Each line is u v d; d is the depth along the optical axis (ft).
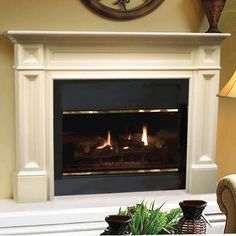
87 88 10.67
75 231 9.65
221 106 11.67
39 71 10.21
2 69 10.34
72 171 11.12
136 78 10.78
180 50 10.87
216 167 11.39
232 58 11.51
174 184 11.56
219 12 10.73
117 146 11.36
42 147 10.52
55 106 10.57
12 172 10.70
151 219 5.97
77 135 11.12
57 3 10.34
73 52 10.38
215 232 9.93
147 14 10.78
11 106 10.50
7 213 9.95
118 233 5.39
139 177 11.39
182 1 10.97
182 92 11.14
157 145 11.50
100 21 10.62
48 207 10.30
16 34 9.76
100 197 11.00
